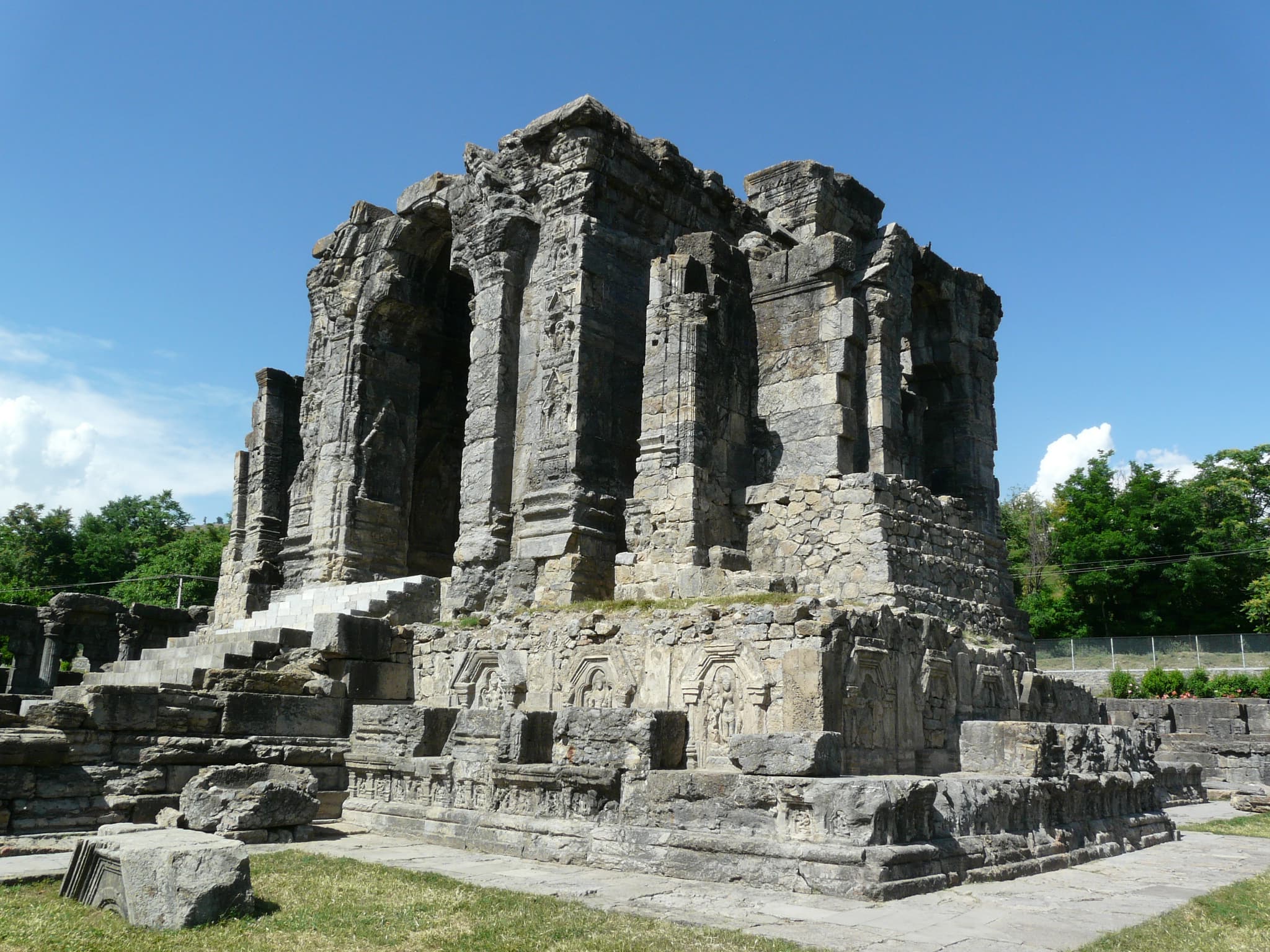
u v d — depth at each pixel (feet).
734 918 32.35
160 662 75.61
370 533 102.17
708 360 77.20
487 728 50.03
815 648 52.49
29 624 109.29
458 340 114.62
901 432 87.40
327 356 108.99
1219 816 74.59
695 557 71.51
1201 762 104.01
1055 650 168.35
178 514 243.40
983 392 103.65
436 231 105.70
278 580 116.06
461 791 49.75
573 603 70.08
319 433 107.76
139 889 31.40
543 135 87.10
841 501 70.74
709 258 81.25
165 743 53.52
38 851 42.32
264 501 117.60
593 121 84.43
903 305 91.61
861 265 91.35
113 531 232.12
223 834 46.14
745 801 39.45
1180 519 184.55
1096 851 49.80
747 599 60.08
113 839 33.91
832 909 33.81
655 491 75.20
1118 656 162.61
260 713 59.57
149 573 209.67
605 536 79.61
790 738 39.40
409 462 107.04
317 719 62.44
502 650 68.69
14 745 47.67
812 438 79.15
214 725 58.03
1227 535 187.93
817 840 37.37
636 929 30.73
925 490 74.79
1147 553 185.78
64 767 49.88
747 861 38.17
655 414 76.79
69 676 106.22
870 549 68.54
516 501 85.35
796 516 72.90
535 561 79.66
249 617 100.42
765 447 81.20
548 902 34.35
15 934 29.04
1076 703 78.28
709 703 57.16
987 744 50.21
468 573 83.25
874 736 54.65
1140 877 44.01
